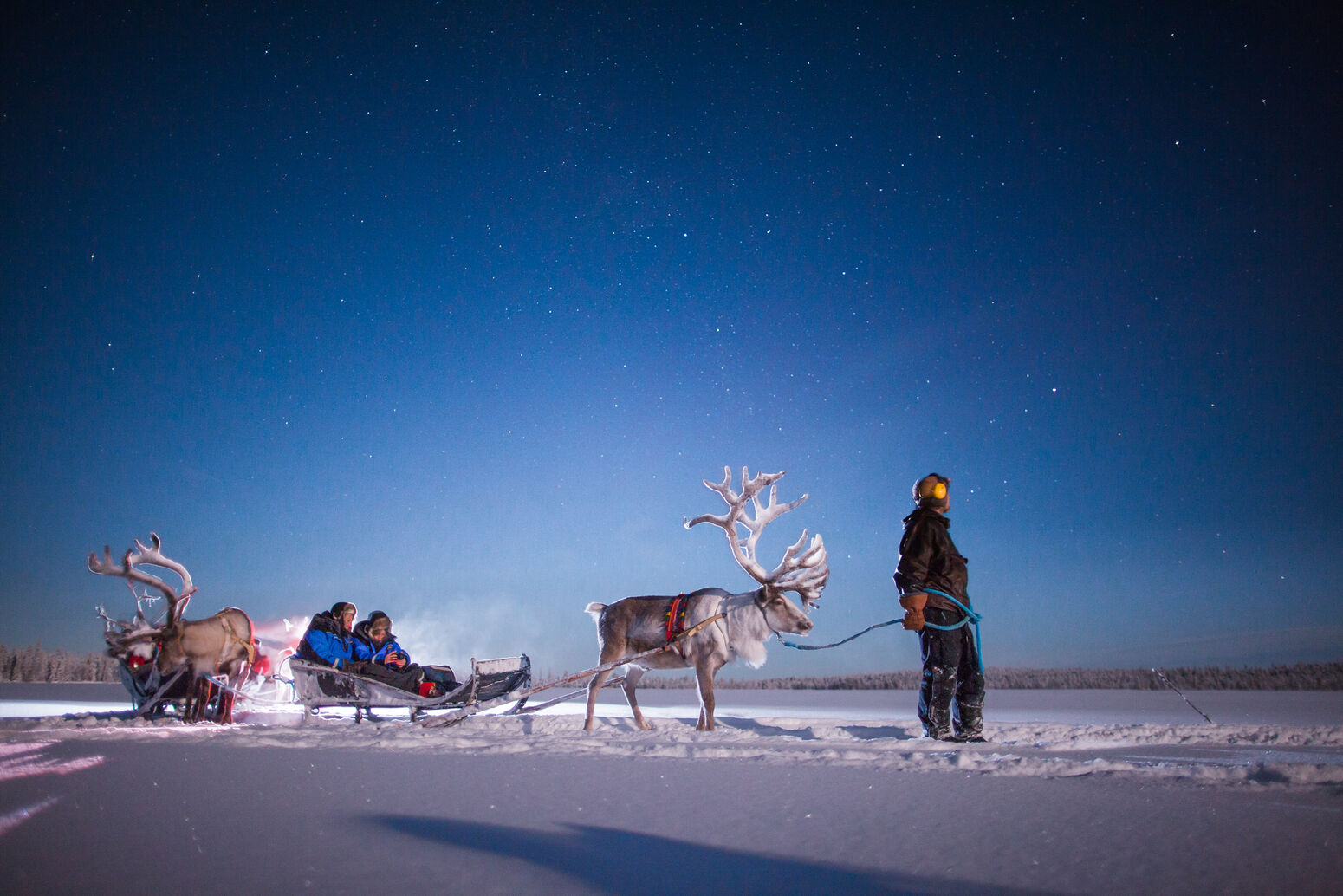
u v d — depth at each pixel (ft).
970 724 21.98
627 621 27.73
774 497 29.35
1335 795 11.34
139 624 28.76
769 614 26.94
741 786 12.28
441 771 13.97
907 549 22.99
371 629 29.91
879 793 11.62
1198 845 8.54
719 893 6.94
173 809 10.70
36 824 9.84
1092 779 12.81
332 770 14.15
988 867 7.75
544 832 9.25
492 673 28.25
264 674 31.27
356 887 7.12
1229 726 22.29
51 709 40.29
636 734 22.79
